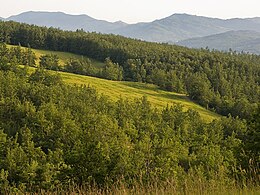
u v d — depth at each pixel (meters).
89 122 78.81
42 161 54.62
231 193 7.65
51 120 80.88
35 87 101.62
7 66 120.81
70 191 9.43
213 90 141.75
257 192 7.47
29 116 82.50
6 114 87.44
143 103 107.12
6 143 64.69
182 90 143.75
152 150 48.28
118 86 137.12
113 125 73.88
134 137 69.94
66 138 71.25
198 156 51.50
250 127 19.67
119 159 27.03
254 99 133.00
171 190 8.33
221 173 9.30
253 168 9.06
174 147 52.22
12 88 99.38
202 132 87.12
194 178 8.96
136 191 8.57
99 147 27.09
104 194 9.07
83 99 101.19
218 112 128.25
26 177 43.81
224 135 91.31
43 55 153.25
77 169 24.75
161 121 91.56
